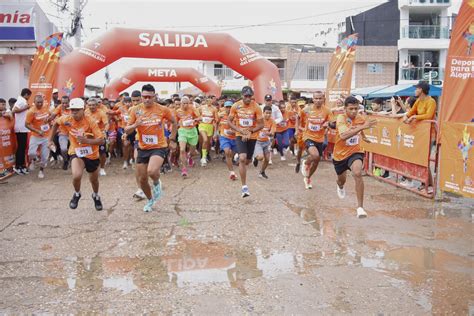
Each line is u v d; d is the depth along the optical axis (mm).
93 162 6930
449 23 34844
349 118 6719
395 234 5906
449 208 7363
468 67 7750
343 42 13453
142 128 6781
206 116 13250
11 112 10977
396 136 9203
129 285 4301
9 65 18312
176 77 27297
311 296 4027
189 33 15641
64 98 10703
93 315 3699
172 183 9781
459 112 7871
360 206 6559
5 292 4160
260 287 4223
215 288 4207
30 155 10438
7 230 6164
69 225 6391
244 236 5816
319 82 39906
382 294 4066
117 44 14914
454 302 3904
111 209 7328
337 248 5344
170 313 3723
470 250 5281
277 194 8500
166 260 4961
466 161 7176
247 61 16078
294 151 15359
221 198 8141
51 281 4410
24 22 17797
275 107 12477
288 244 5488
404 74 34969
